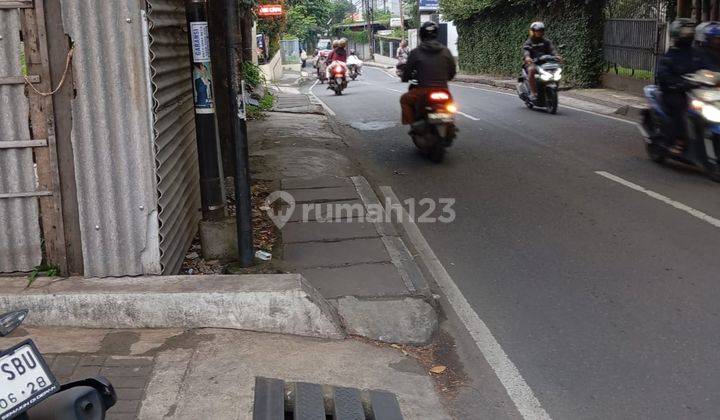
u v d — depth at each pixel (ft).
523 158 33.09
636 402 12.93
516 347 15.20
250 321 15.14
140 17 14.92
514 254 20.52
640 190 26.21
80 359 13.66
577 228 22.40
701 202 24.29
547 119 45.42
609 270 18.89
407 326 15.83
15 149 15.28
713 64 27.14
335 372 13.83
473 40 95.50
